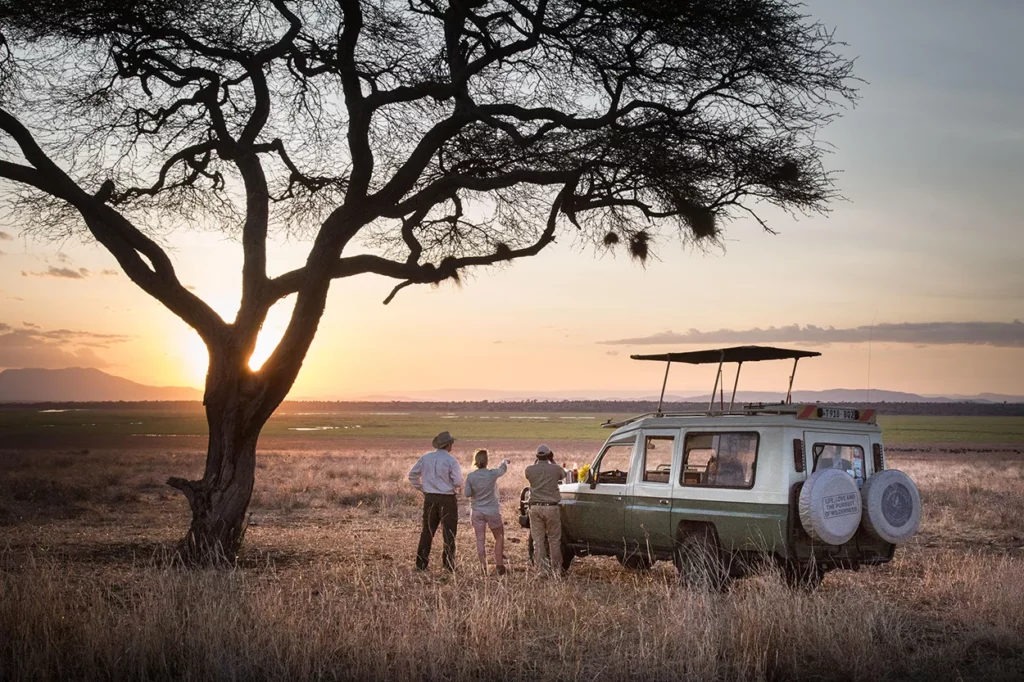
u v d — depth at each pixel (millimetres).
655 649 6660
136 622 6586
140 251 12102
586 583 10422
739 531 9688
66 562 11414
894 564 12086
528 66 12680
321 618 6973
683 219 12844
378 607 7559
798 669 6594
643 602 8789
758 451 9758
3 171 11633
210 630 6453
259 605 7109
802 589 8219
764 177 11945
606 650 7012
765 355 10570
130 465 38500
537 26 11641
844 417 10141
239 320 12328
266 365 12250
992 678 6430
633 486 10992
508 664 6664
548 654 6965
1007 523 16922
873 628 7250
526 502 11875
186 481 12000
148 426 135625
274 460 44688
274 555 12695
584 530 11531
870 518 9547
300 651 6320
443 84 12258
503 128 12008
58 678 6059
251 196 12977
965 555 12289
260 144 13461
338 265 12484
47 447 65938
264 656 6281
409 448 69250
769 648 6730
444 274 12984
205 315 12156
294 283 12414
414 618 7156
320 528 16953
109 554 12508
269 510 20484
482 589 9164
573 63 12062
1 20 11555
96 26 12086
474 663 6469
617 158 12328
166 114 13844
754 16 10797
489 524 11164
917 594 9477
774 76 11383
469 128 13742
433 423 169500
